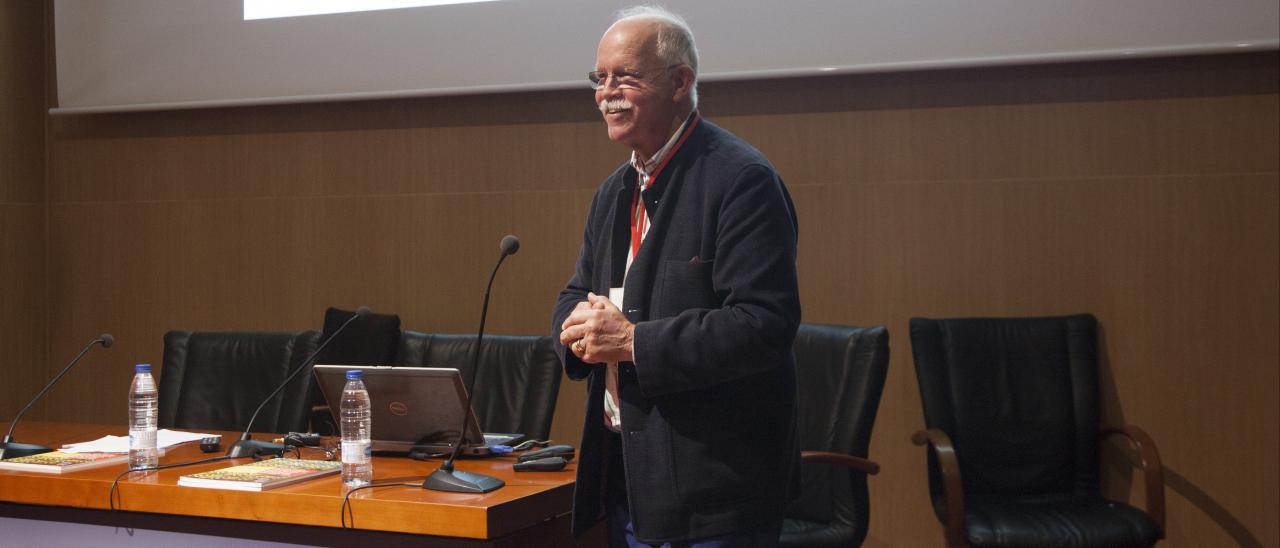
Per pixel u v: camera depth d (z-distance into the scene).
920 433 3.42
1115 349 3.68
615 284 1.98
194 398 3.57
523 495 2.00
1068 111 3.71
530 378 3.24
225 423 3.53
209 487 2.09
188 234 4.64
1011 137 3.75
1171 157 3.63
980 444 3.50
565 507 2.13
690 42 1.92
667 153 1.91
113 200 4.73
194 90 4.48
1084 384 3.51
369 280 4.41
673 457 1.81
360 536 1.97
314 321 4.47
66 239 4.80
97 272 4.76
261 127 4.54
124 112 4.71
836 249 3.90
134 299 4.71
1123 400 3.68
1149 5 3.51
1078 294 3.71
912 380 3.84
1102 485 3.70
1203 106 3.61
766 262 1.76
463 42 4.14
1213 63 3.59
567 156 4.17
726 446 1.79
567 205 4.17
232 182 4.57
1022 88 3.74
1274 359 3.56
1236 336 3.59
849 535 3.03
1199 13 3.48
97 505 2.18
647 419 1.84
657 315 1.85
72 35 4.62
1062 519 3.16
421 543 1.92
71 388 4.78
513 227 4.23
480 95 4.26
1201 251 3.62
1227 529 3.61
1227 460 3.61
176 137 4.65
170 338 3.71
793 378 1.92
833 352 3.17
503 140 4.24
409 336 3.52
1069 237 3.71
